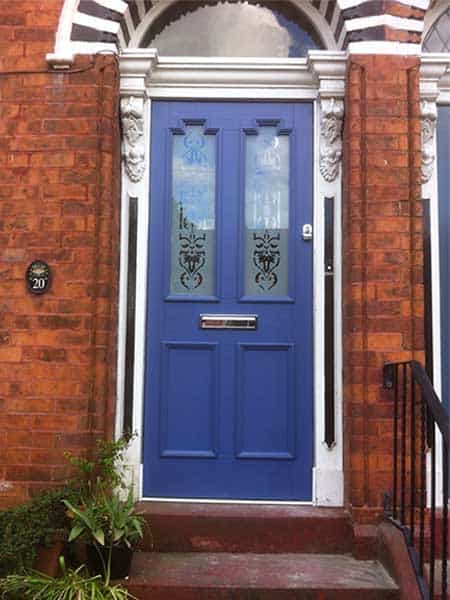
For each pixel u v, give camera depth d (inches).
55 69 161.5
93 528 131.6
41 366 154.4
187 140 174.6
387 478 150.6
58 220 157.8
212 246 171.8
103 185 158.7
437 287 166.1
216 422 165.5
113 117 161.8
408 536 136.6
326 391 163.8
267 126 174.4
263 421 165.8
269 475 164.1
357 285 155.3
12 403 153.6
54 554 138.9
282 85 172.9
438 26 178.2
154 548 150.5
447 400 164.7
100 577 127.2
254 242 171.6
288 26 180.1
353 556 147.7
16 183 159.0
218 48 179.6
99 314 155.3
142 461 164.4
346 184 162.1
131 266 167.3
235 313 168.4
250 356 167.6
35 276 156.2
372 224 156.3
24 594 126.1
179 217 172.6
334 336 165.2
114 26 162.6
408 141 158.9
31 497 150.6
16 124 160.6
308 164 172.1
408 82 160.7
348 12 162.2
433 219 167.2
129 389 164.2
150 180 172.2
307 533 150.9
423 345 154.3
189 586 131.7
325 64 166.2
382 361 153.2
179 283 170.7
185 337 168.1
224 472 164.4
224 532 151.2
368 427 151.8
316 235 168.7
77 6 163.0
